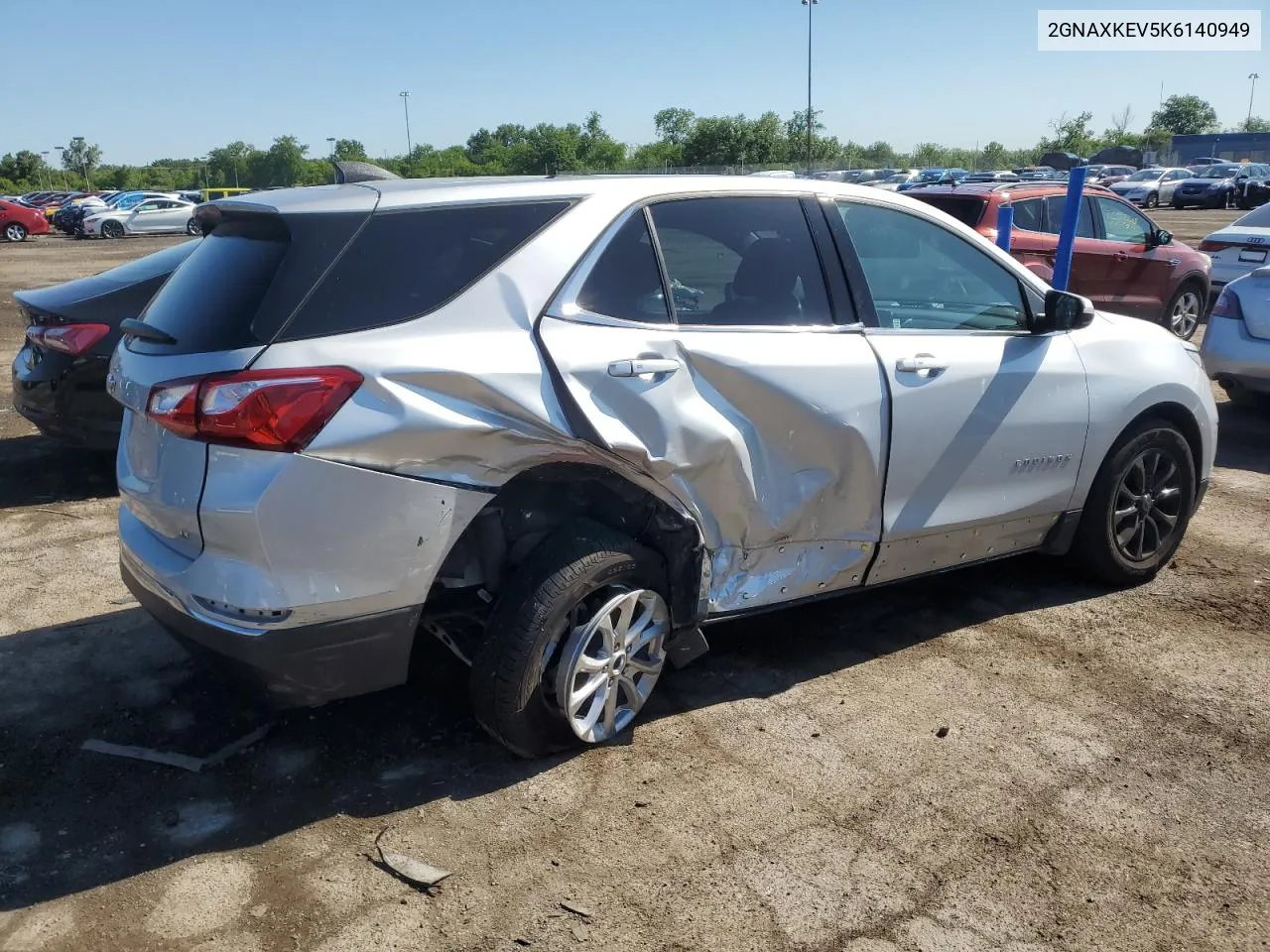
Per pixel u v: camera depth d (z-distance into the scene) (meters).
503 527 3.30
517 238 3.20
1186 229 28.38
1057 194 10.10
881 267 3.97
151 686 3.82
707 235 3.57
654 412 3.27
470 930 2.62
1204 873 2.88
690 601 3.55
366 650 2.95
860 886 2.81
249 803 3.13
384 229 3.02
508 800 3.15
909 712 3.71
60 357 6.05
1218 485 6.52
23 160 94.44
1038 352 4.29
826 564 3.84
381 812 3.10
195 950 2.55
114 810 3.09
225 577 2.78
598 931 2.63
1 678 3.87
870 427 3.73
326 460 2.76
